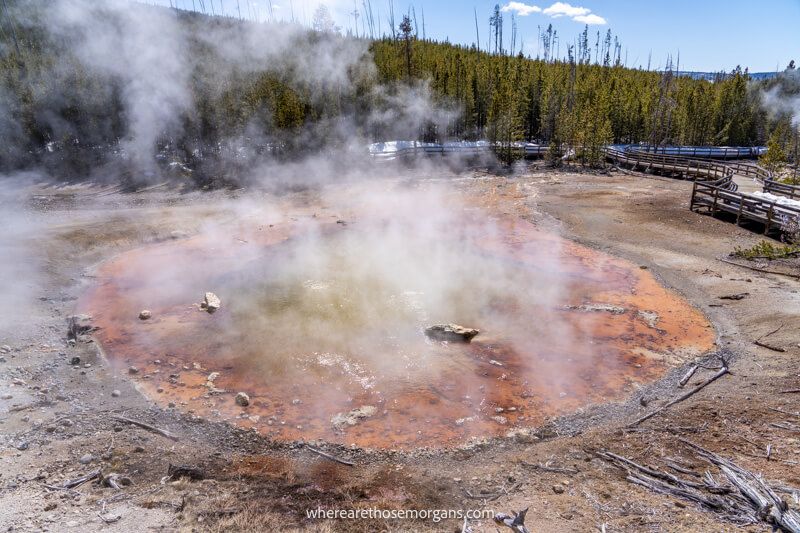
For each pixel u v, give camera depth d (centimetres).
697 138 5425
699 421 744
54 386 868
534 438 734
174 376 911
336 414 802
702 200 2050
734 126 5584
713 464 629
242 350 1012
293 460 689
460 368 946
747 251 1517
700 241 1697
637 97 5253
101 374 920
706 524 512
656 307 1218
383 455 699
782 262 1438
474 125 4484
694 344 1024
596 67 6481
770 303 1148
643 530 507
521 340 1057
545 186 2853
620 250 1662
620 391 861
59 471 638
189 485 619
